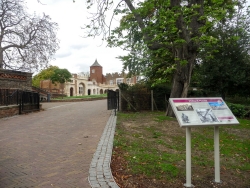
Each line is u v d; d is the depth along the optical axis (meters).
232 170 4.43
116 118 9.72
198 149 5.70
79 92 52.91
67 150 5.14
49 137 6.49
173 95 10.34
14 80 17.20
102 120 9.51
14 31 22.56
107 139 5.89
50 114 12.20
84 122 9.13
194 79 18.39
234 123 3.56
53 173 3.81
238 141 6.75
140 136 6.56
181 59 9.15
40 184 3.40
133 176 3.74
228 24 15.58
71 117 10.77
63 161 4.41
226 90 16.89
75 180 3.53
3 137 6.52
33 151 5.11
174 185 3.56
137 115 11.00
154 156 4.77
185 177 3.89
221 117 3.62
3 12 21.70
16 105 11.80
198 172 4.16
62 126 8.30
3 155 4.82
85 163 4.27
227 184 3.75
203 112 3.64
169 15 7.56
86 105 18.42
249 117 12.35
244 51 16.03
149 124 8.45
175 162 4.57
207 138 6.79
